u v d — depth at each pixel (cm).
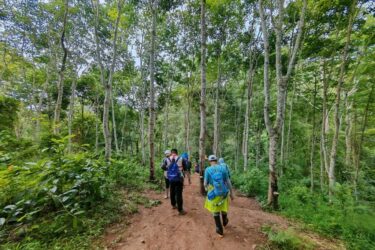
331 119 2089
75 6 1530
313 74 1408
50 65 2030
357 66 1119
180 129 3703
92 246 403
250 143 2677
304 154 2044
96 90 2433
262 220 589
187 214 599
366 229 554
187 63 2127
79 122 2500
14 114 1291
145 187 899
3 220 395
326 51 1173
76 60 2003
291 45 1250
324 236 532
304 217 655
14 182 466
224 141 3111
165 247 418
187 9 1761
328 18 1067
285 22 1183
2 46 1777
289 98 1925
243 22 1585
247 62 1781
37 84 2383
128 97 2805
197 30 1800
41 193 475
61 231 437
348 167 1598
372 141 1702
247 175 1160
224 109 2816
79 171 569
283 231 486
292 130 2009
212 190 472
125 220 533
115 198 652
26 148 767
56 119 1338
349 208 659
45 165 520
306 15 1087
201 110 955
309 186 1420
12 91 2233
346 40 1110
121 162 917
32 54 1917
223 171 488
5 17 1639
